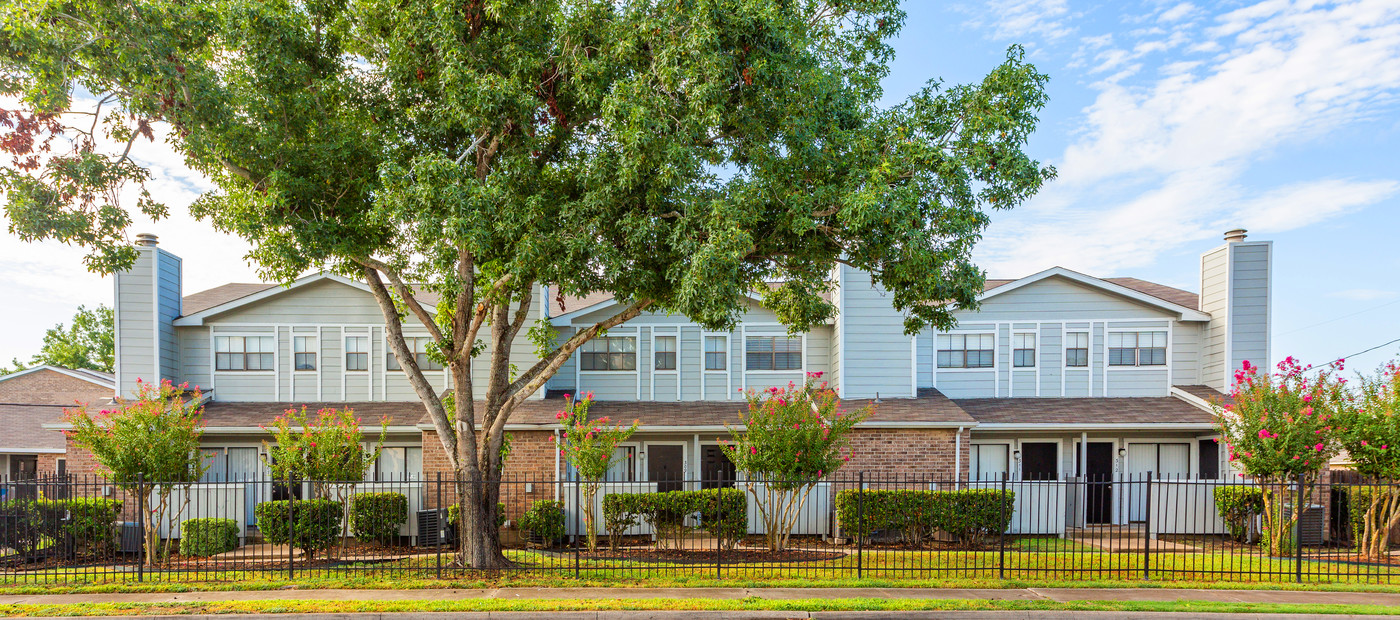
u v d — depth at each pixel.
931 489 18.16
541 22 12.69
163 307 21.14
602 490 18.72
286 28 11.73
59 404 26.38
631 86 11.27
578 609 10.59
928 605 10.77
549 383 22.09
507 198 11.59
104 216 12.30
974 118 11.72
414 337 22.08
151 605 10.84
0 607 10.74
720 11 11.01
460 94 11.73
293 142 12.34
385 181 11.16
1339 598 11.37
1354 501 17.83
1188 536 19.41
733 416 20.45
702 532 17.64
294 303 22.06
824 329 22.20
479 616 10.39
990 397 21.98
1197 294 23.59
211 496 18.38
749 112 11.98
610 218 11.69
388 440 21.11
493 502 13.82
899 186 11.45
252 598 11.29
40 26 10.88
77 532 16.03
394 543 18.25
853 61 13.33
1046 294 22.16
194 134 11.53
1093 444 20.84
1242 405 16.00
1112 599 11.20
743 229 11.58
